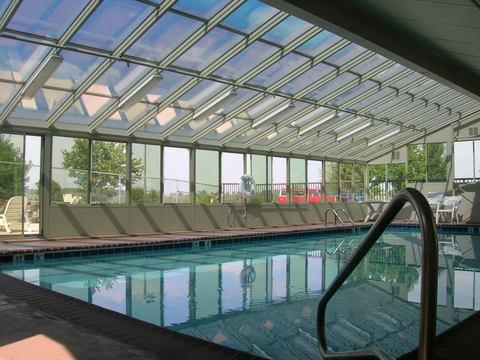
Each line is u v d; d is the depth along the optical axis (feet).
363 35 23.94
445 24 23.45
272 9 26.63
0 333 10.95
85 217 36.78
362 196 65.00
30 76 27.91
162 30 26.71
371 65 35.76
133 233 39.47
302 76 35.04
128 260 30.22
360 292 19.72
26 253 28.27
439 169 59.06
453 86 32.81
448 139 58.39
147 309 16.96
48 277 23.94
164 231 41.57
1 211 33.19
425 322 4.42
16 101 29.91
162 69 29.96
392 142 60.80
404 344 12.62
